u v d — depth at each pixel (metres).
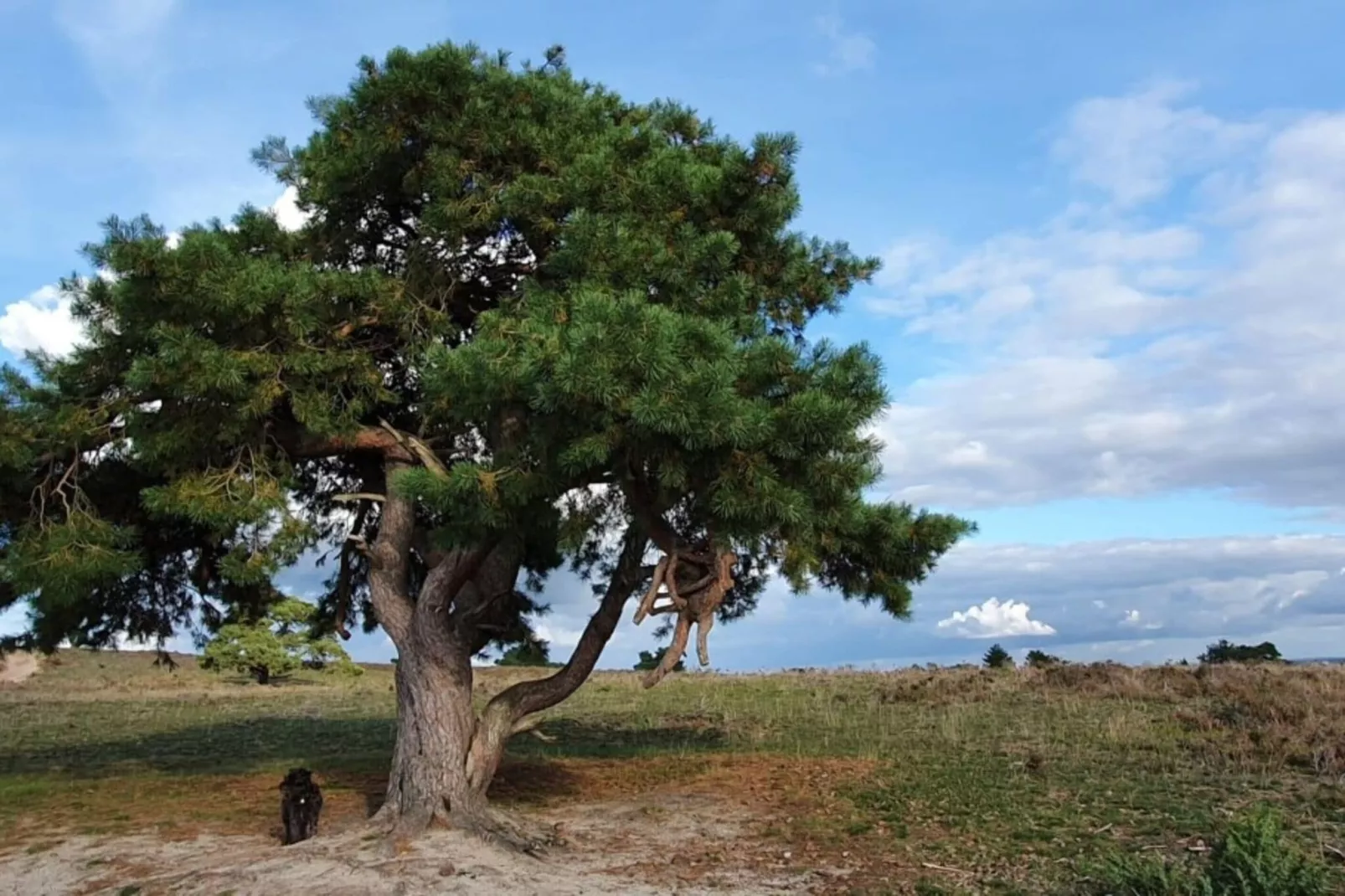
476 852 9.45
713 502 8.56
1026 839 10.16
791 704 23.48
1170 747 15.62
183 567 14.13
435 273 11.76
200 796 13.23
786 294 12.33
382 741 20.17
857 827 10.74
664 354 8.01
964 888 8.59
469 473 8.66
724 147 12.60
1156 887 7.62
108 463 12.27
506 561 11.09
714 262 10.61
